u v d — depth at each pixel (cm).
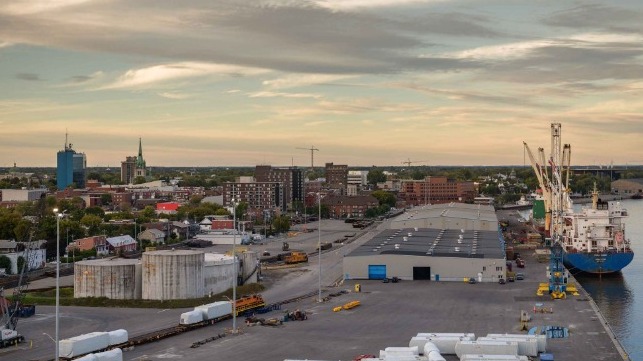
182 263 19000
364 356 12788
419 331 15138
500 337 13600
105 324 16300
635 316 19288
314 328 15512
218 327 15775
